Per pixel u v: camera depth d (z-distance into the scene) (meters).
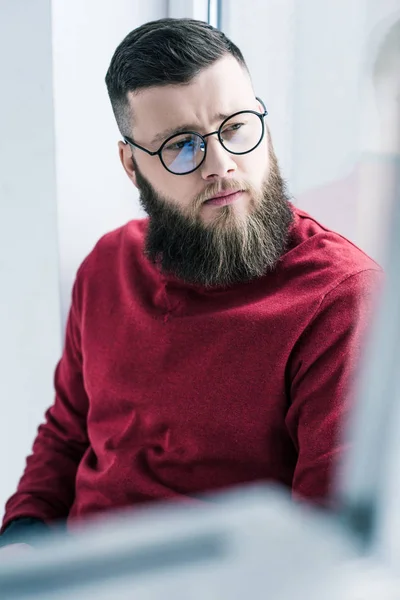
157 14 1.42
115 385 1.06
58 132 1.32
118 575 0.23
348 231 1.17
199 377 0.97
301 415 0.90
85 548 0.24
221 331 0.96
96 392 1.11
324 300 0.90
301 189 1.27
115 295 1.12
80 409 1.25
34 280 1.45
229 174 0.93
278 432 0.95
